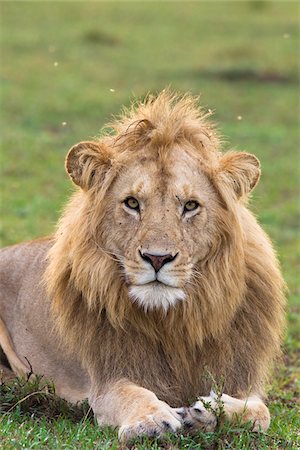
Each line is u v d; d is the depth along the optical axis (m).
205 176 9.93
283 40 56.75
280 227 26.34
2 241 21.64
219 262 9.95
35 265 12.09
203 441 9.23
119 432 9.29
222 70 48.69
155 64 49.94
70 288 10.31
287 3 69.19
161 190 9.67
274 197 29.00
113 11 64.75
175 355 10.16
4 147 32.72
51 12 62.78
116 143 10.11
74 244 10.08
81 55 51.09
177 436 9.20
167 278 9.45
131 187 9.71
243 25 61.38
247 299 10.43
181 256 9.52
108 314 10.02
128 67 48.97
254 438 9.57
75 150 10.01
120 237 9.75
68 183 28.12
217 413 9.40
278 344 11.03
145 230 9.52
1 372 12.02
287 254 23.06
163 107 10.25
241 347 10.43
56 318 10.78
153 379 10.25
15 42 52.97
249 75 48.25
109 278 9.83
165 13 64.88
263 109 42.72
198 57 51.91
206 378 10.24
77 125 37.44
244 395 10.35
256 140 37.25
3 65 47.53
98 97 41.91
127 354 10.20
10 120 37.78
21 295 12.13
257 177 10.24
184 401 10.36
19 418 10.27
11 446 9.00
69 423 10.06
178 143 10.01
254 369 10.56
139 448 8.88
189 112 10.50
